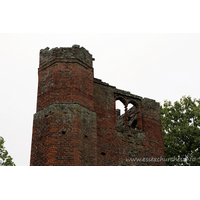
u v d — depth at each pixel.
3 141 32.59
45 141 26.03
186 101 41.34
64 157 25.14
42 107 27.84
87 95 28.58
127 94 32.31
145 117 32.38
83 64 29.55
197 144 37.69
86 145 26.34
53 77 28.53
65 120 26.50
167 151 37.81
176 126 39.47
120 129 30.41
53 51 29.84
